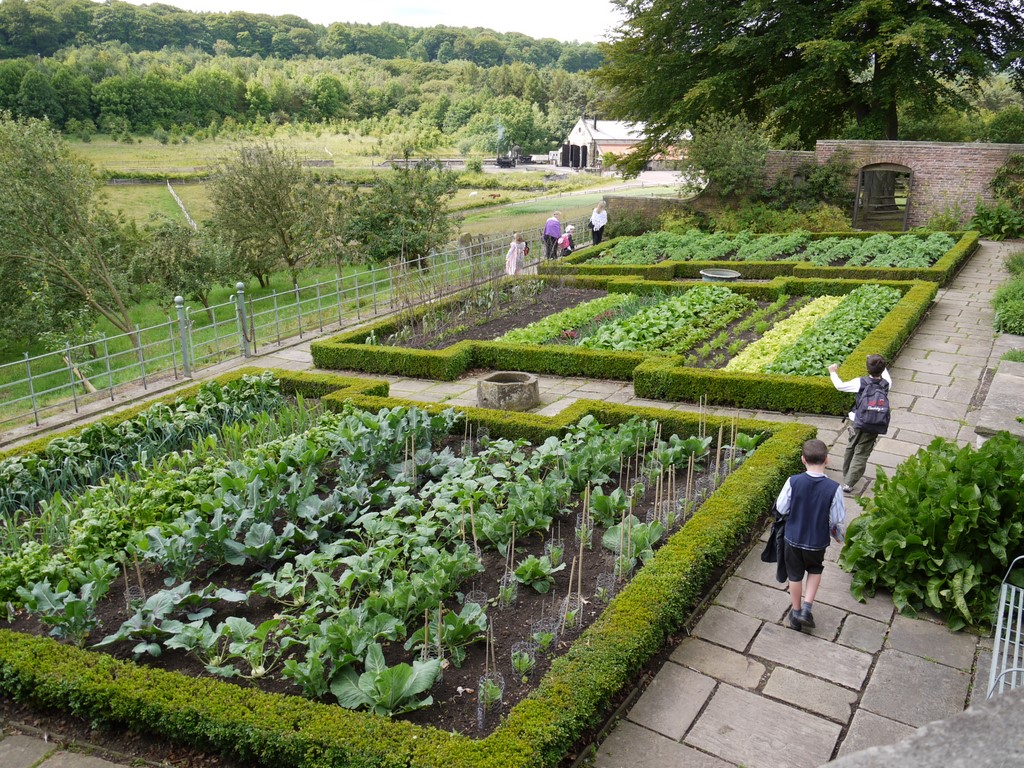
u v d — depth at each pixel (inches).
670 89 1228.5
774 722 192.2
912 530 239.5
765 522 301.9
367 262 1032.8
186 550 248.2
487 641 206.2
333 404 430.9
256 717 177.6
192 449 370.6
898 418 402.0
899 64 1025.5
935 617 236.4
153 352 848.3
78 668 198.1
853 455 316.5
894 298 618.5
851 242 883.4
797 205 1047.0
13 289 850.1
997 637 191.2
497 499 295.0
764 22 1127.0
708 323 596.1
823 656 219.0
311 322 717.9
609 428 373.4
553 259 875.4
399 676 183.6
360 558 237.0
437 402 472.7
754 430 360.8
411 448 350.6
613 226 1130.0
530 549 272.4
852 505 313.0
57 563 241.3
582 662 194.7
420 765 162.2
